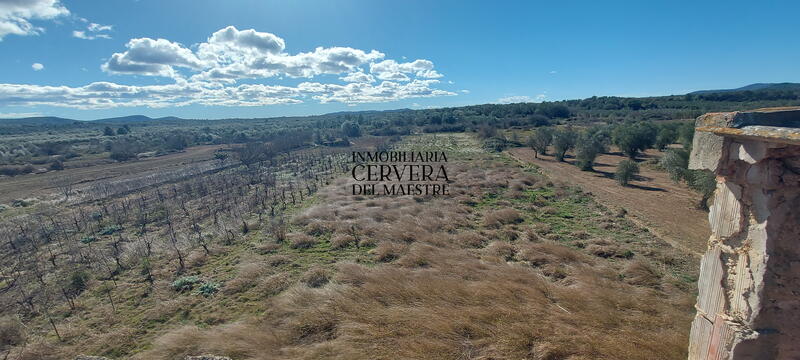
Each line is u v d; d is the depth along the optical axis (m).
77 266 11.68
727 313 4.05
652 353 6.50
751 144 3.57
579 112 80.81
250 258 11.16
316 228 13.59
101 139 60.75
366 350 6.68
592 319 7.59
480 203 17.81
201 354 6.71
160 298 9.14
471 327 7.22
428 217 14.57
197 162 39.38
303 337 7.24
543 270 10.19
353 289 8.74
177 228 15.46
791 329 3.71
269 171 29.58
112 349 7.29
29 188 26.95
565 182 22.97
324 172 28.34
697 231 14.22
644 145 33.28
